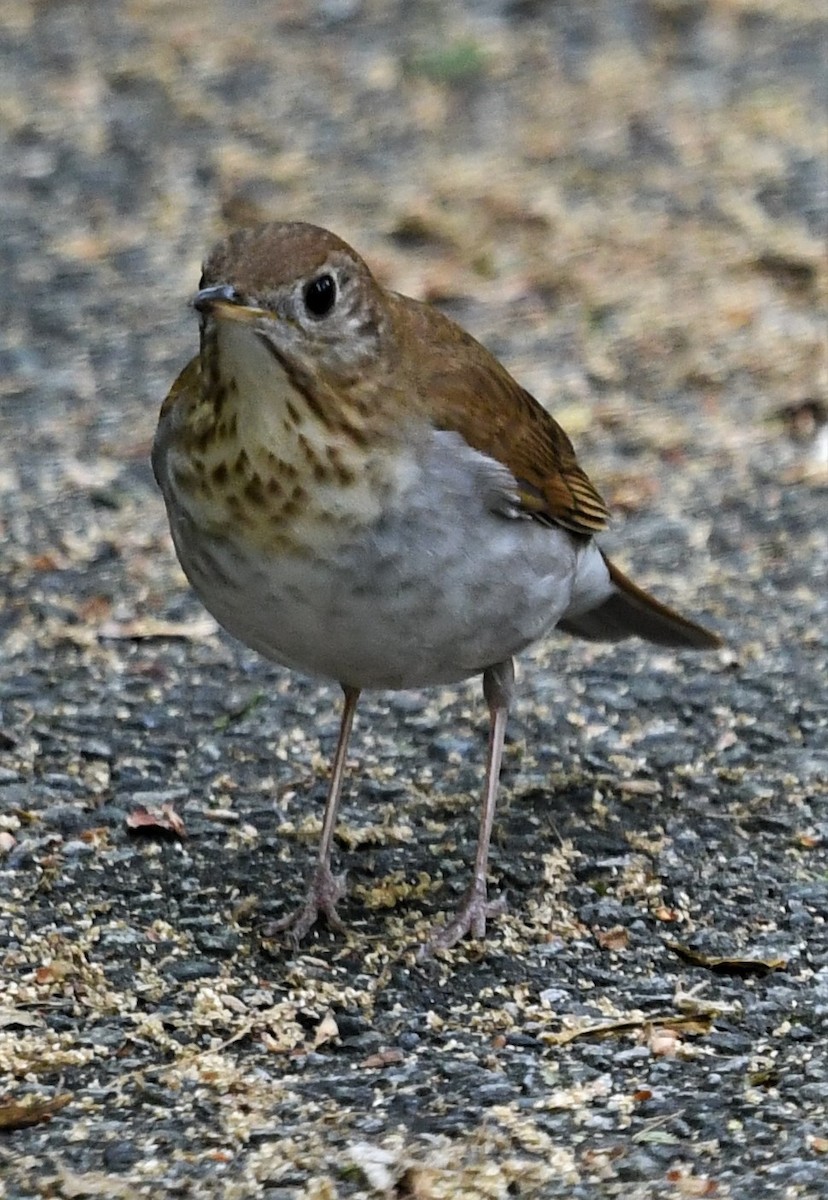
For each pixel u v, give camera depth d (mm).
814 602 13586
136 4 23875
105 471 15289
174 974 9453
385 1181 7922
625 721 12133
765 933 9875
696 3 23672
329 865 10016
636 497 14945
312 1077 8719
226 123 21141
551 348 17062
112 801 11062
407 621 9211
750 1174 7992
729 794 11219
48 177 20016
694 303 17750
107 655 12852
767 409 16141
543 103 21531
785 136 20766
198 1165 8039
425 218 19062
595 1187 7910
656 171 20109
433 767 11586
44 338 17344
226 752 11703
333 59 22531
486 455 9375
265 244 8797
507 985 9453
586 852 10594
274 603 9078
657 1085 8656
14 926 9797
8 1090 8562
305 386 8734
